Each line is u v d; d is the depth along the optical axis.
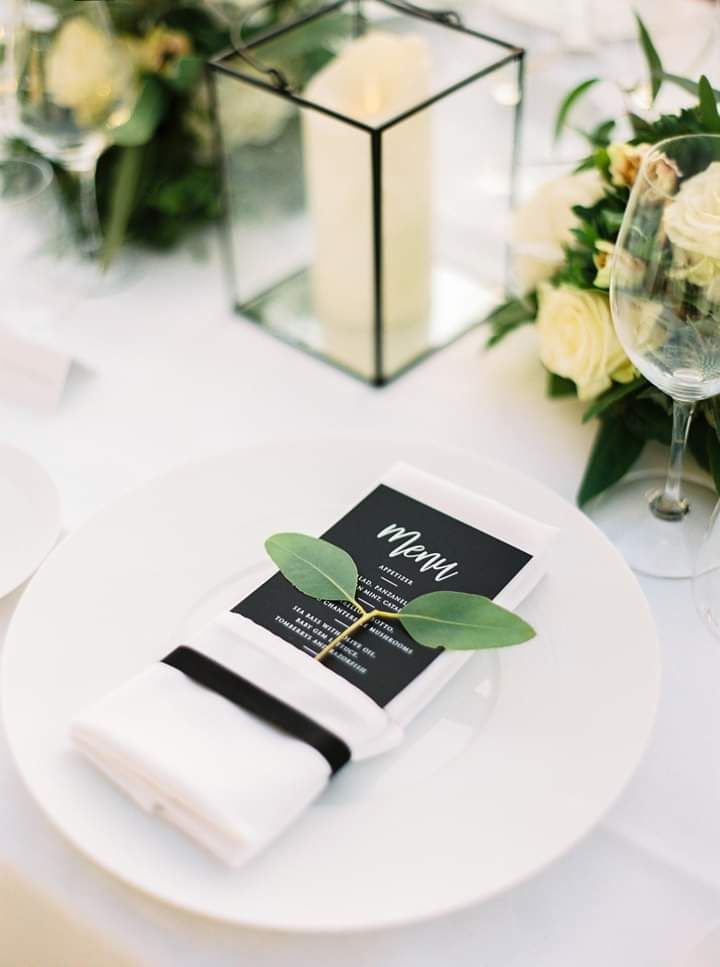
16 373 0.84
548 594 0.64
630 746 0.57
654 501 0.74
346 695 0.57
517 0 1.02
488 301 0.90
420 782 0.56
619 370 0.73
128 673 0.62
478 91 0.81
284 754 0.55
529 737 0.58
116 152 0.95
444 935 0.55
